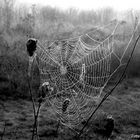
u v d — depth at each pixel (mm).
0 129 4531
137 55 9227
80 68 5180
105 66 5750
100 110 5625
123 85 8125
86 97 5336
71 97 5207
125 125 5215
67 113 4973
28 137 4262
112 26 9797
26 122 4984
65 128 4746
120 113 5715
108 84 8031
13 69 7125
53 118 5184
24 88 6746
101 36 8789
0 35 8477
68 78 5152
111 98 6770
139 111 5938
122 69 8664
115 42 8297
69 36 9016
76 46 5488
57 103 5059
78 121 4871
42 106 5816
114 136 4641
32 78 6535
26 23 9258
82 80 5191
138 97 7152
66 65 5125
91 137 4430
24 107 5891
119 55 8391
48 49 5199
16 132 4422
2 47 7727
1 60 7305
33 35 7879
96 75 5598
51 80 5020
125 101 6609
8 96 6480
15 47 7871
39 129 4648
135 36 7980
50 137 4363
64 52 5262
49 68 5066
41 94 2986
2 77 7105
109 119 2977
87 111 5258
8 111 5539
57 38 8500
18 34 8898
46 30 9648
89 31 9586
